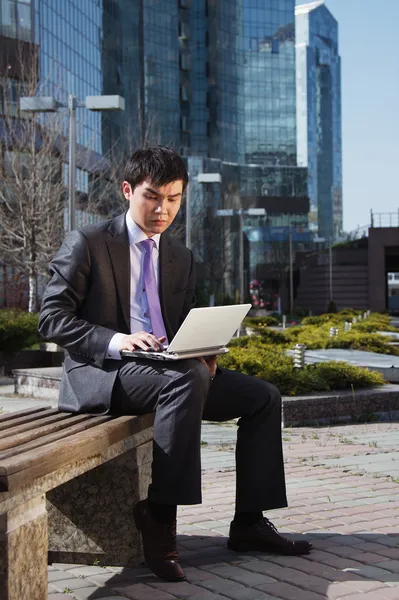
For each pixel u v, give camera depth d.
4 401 11.21
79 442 2.59
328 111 197.12
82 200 37.41
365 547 3.57
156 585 3.04
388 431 8.12
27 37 44.84
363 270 74.31
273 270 97.94
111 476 3.32
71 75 64.94
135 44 86.44
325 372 9.51
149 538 3.10
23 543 2.34
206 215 81.25
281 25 114.94
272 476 3.44
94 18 72.06
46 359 16.94
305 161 185.25
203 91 102.31
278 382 8.96
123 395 3.18
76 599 2.88
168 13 93.31
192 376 3.06
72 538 3.37
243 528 3.50
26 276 30.28
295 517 4.17
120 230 3.43
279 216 109.81
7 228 27.78
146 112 86.44
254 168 108.88
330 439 7.47
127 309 3.40
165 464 3.00
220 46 104.81
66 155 32.47
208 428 8.34
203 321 3.08
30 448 2.46
